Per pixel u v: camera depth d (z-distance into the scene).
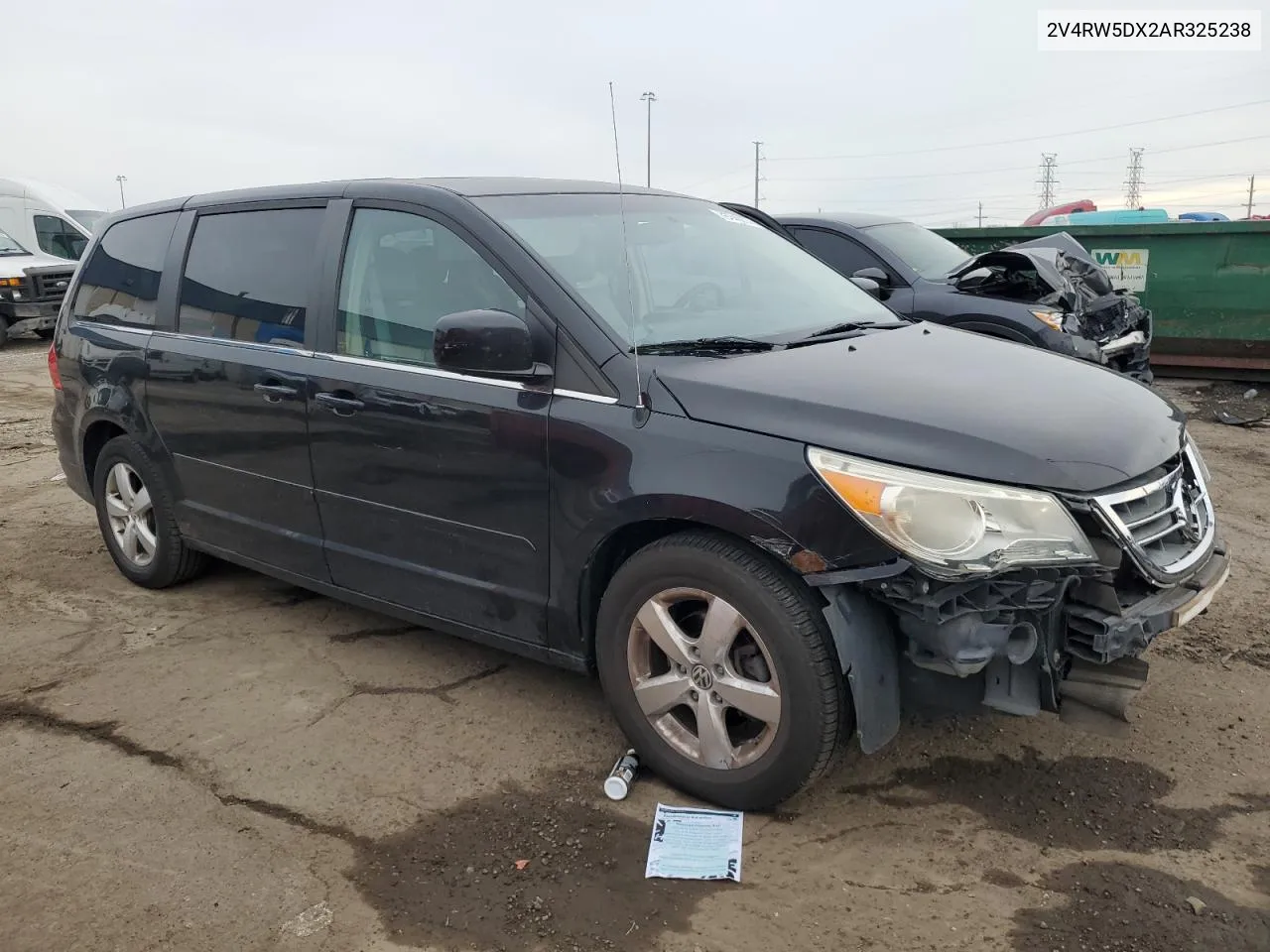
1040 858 2.66
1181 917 2.42
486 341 2.91
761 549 2.68
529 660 3.94
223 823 2.91
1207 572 2.82
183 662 3.99
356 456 3.56
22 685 3.82
